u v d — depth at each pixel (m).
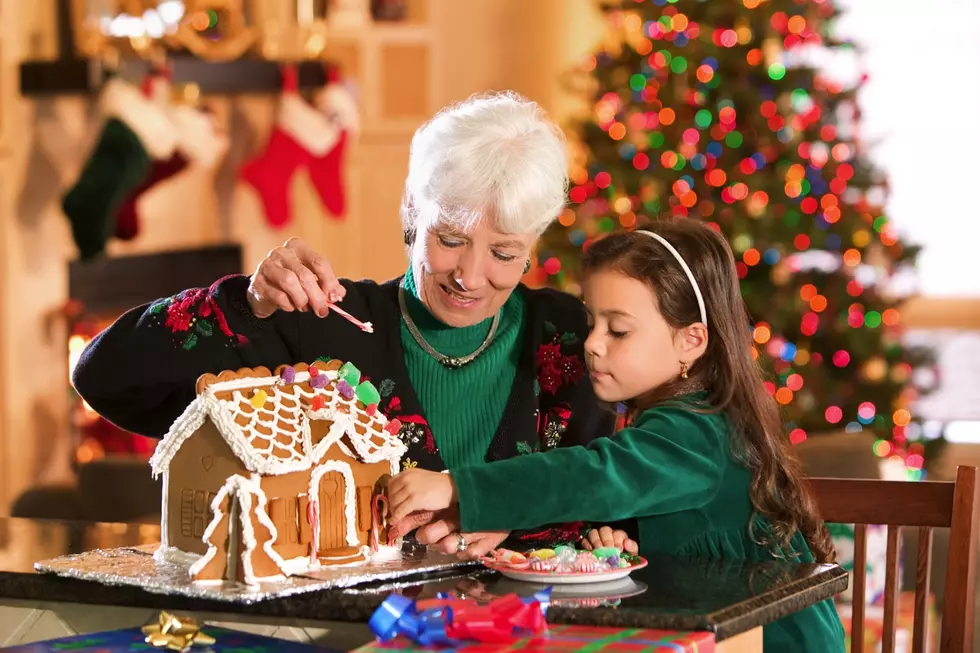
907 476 5.18
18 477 4.70
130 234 5.02
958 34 7.74
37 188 4.75
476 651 1.33
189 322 1.90
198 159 5.05
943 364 7.71
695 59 5.52
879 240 5.63
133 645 1.49
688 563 1.72
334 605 1.48
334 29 6.59
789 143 5.45
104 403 1.96
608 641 1.35
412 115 6.83
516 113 1.85
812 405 5.34
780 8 5.54
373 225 6.75
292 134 5.49
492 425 2.03
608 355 1.88
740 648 1.49
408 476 1.63
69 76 4.56
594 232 5.45
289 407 1.58
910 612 3.44
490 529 1.63
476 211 1.80
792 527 1.81
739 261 5.29
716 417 1.83
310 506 1.57
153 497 3.79
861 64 7.82
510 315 2.10
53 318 4.86
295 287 1.71
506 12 7.39
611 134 5.60
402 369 2.01
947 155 7.78
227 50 5.27
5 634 1.68
